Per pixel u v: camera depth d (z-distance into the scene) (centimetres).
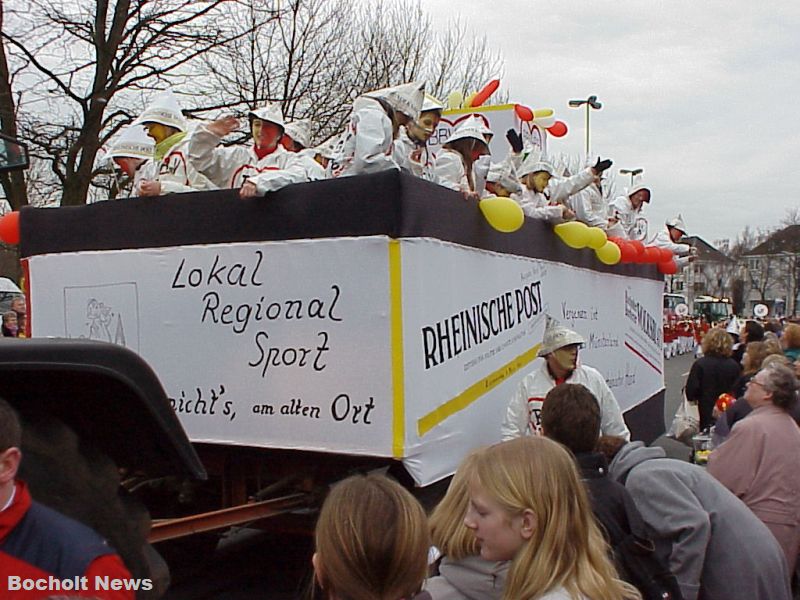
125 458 213
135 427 201
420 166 555
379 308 430
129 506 204
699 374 877
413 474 431
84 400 195
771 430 442
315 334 448
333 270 441
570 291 680
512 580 219
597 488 310
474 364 501
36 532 167
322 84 1788
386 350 428
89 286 523
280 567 568
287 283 455
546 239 628
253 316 466
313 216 448
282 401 456
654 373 977
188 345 486
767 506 435
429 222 452
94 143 1477
